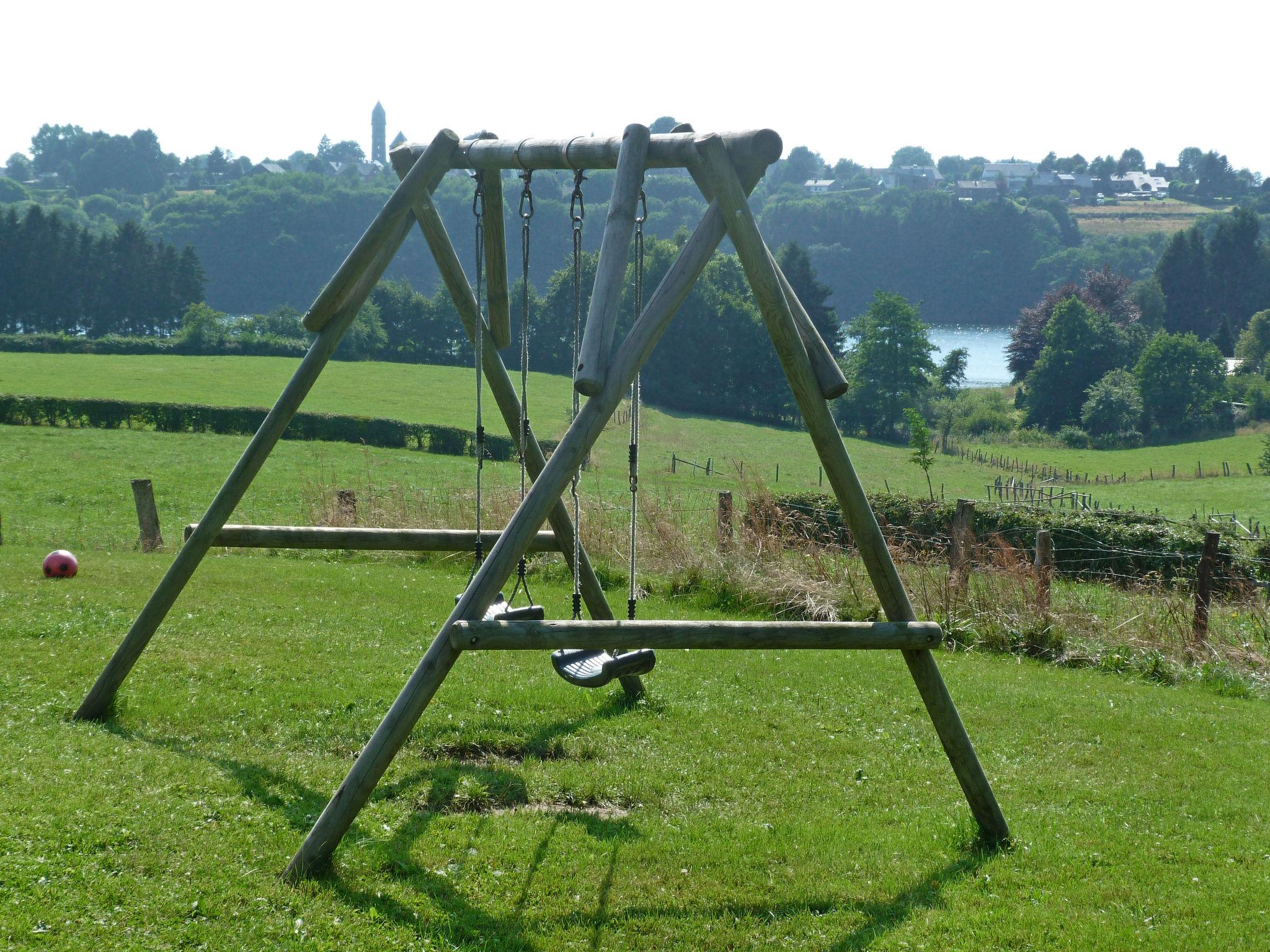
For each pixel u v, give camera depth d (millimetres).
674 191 171875
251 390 66438
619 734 7680
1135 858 6051
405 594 12391
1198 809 7039
